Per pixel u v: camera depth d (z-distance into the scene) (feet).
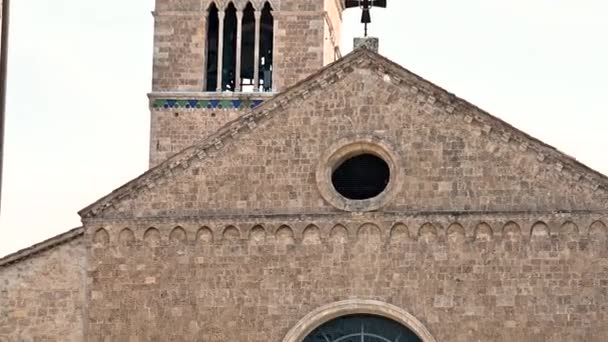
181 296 213.46
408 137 214.28
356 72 217.56
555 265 207.10
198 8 290.35
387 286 210.18
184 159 216.95
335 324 212.23
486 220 209.36
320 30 288.71
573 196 208.74
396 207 212.02
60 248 217.15
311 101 217.36
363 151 216.54
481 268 208.64
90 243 216.33
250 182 215.92
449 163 212.43
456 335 207.72
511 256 208.33
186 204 215.92
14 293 216.54
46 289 216.13
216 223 214.48
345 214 212.43
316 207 213.87
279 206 214.69
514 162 211.00
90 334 213.87
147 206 216.33
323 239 212.43
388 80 216.54
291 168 215.72
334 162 215.92
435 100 214.28
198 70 287.89
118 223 215.92
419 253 210.18
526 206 209.36
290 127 216.95
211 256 213.87
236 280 212.84
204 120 283.79
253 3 291.58
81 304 215.31
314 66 287.89
